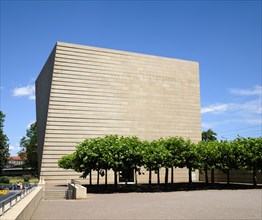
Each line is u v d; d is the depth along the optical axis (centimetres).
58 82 4600
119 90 5006
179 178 5306
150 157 3412
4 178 5844
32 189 2153
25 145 8806
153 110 5234
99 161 3209
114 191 3400
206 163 3822
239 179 4741
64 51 4703
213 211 1844
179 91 5541
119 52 5122
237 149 3784
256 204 2183
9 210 948
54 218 1616
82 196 2725
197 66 5834
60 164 3997
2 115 7175
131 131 4978
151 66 5362
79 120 4638
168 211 1856
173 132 5344
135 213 1784
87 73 4806
